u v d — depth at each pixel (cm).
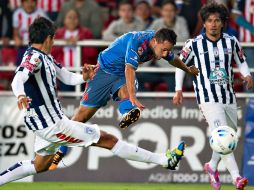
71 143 2484
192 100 3475
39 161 2570
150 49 2555
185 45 2875
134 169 3453
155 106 3472
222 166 3447
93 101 2809
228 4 3716
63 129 2439
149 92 3566
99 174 3450
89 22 3738
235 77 3691
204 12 2814
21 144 3453
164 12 3619
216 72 2817
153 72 3603
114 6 3925
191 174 3453
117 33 3653
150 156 2581
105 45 3550
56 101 2441
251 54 3612
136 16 3688
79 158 3453
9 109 3456
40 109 2409
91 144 2502
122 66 2725
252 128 3491
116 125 3462
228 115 2856
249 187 3397
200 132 3472
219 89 2816
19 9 3744
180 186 3366
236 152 3488
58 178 3456
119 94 2733
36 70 2366
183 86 3684
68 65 3594
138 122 3466
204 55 2828
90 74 2523
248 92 3628
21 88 2256
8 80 3706
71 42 3541
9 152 3450
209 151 3459
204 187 3334
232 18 3709
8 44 3641
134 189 3228
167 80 3638
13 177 2580
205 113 2839
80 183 3422
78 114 2853
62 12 3734
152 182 3453
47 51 2425
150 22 3700
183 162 3453
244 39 3725
